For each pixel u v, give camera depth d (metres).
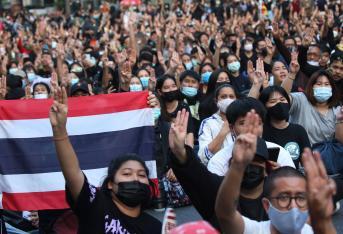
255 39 16.50
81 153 6.80
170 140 4.64
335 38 18.47
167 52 18.47
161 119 8.86
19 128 6.66
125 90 10.84
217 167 5.57
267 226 4.38
